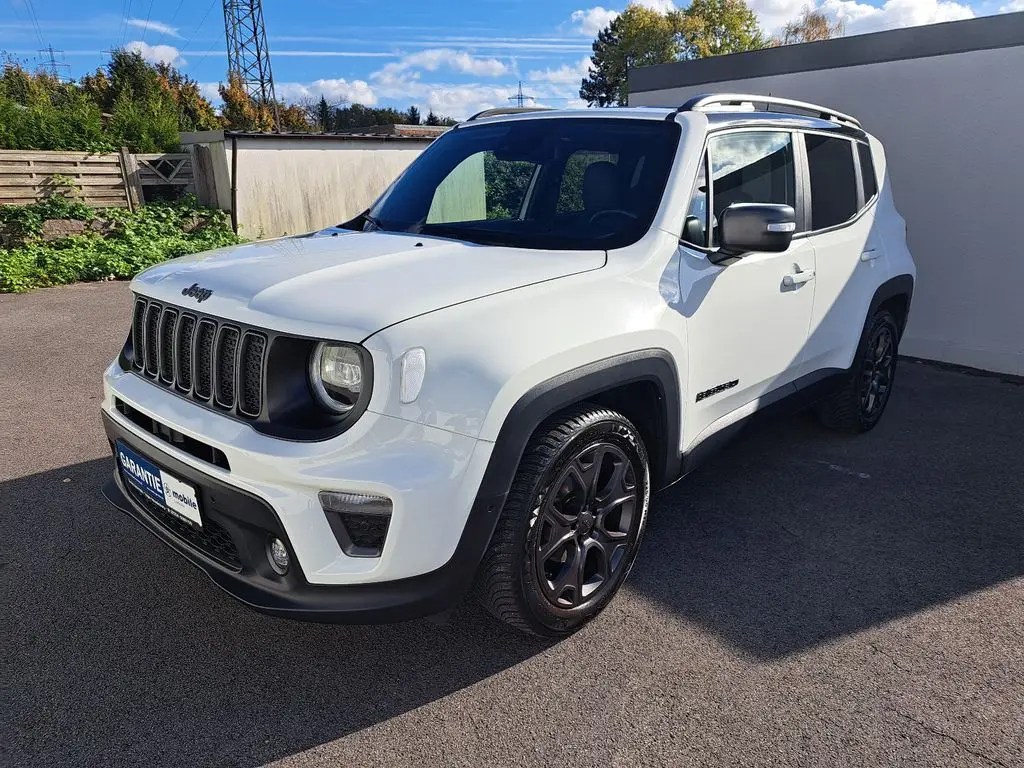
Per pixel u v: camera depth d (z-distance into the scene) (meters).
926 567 3.09
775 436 4.52
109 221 11.47
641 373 2.50
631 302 2.52
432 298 2.13
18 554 3.05
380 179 14.11
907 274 4.47
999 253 5.71
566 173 3.10
